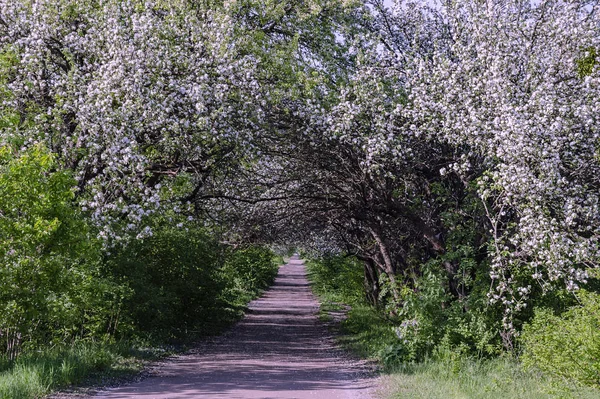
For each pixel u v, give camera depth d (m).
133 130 14.04
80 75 14.66
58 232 11.11
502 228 13.93
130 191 14.14
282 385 11.14
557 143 11.83
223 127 14.98
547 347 9.44
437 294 13.98
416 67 15.44
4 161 11.30
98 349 13.06
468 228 15.01
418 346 14.05
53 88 14.45
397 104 14.34
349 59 17.61
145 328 16.94
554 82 12.86
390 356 14.18
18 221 10.91
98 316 14.47
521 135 11.43
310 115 15.59
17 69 14.70
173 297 17.62
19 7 14.82
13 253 10.91
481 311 13.70
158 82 13.88
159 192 14.55
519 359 12.34
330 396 10.03
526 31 13.77
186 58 14.81
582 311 9.23
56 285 11.38
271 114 16.39
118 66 13.86
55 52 15.59
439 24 16.86
